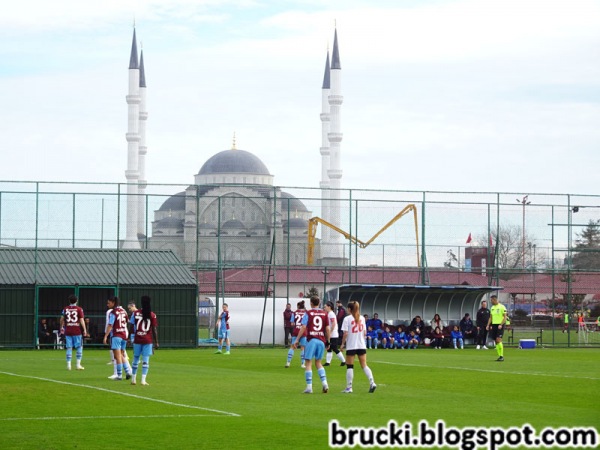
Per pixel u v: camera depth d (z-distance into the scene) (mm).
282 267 66438
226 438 19062
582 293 69750
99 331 58781
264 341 61781
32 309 56688
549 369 38656
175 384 30484
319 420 21578
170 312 58812
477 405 24688
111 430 20047
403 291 60500
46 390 28156
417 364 41781
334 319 39750
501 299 90312
